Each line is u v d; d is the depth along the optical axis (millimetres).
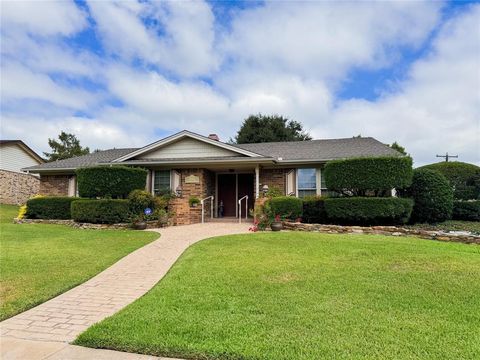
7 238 9953
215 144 14836
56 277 5945
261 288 5098
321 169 14867
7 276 5957
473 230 11992
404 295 4766
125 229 12141
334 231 11117
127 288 5473
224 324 3791
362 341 3371
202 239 9633
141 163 14688
